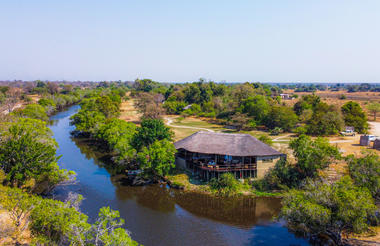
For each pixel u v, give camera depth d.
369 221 27.17
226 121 90.94
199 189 39.44
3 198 22.77
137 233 28.59
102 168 49.59
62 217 20.41
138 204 35.47
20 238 23.19
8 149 31.84
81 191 39.00
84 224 20.34
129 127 59.56
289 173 40.16
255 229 29.97
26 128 40.72
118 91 182.12
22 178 31.77
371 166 32.38
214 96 148.25
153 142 45.22
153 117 94.88
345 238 26.25
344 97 156.38
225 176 39.28
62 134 78.69
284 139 64.19
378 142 52.59
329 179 37.38
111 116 93.12
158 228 29.77
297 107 94.94
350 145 56.34
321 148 38.69
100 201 35.97
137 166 48.12
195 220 31.75
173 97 142.00
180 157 46.44
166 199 37.06
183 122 98.62
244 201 36.59
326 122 69.19
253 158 43.56
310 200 25.50
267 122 80.56
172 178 42.47
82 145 66.31
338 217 23.38
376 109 93.50
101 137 61.97
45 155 33.41
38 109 87.56
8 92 143.88
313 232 26.75
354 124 72.06
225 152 41.00
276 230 29.72
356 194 24.56
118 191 39.38
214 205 35.56
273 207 35.00
